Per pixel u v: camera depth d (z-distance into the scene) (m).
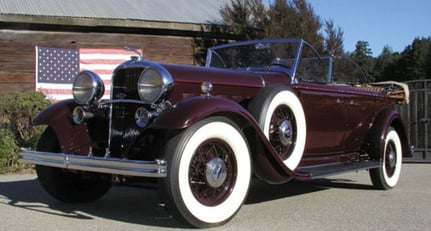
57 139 5.26
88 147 4.93
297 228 4.37
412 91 11.45
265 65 6.07
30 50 11.74
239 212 5.06
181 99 4.67
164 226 4.37
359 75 7.38
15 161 8.30
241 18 13.27
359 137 6.80
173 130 4.10
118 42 12.62
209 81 4.88
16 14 11.17
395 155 7.06
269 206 5.44
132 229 4.24
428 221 4.73
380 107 7.24
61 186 5.25
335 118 6.17
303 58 5.95
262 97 4.99
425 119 11.18
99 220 4.60
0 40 11.49
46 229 4.23
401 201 5.84
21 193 6.09
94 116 4.93
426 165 10.45
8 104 8.50
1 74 11.49
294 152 5.28
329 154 6.33
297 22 12.63
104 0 13.44
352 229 4.37
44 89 11.81
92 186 5.50
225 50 6.51
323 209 5.29
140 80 4.42
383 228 4.42
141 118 4.45
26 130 8.62
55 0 12.59
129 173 4.02
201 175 4.25
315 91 5.77
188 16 13.62
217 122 4.27
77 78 5.00
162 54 13.18
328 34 12.86
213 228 4.31
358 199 5.96
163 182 4.02
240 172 4.46
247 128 4.63
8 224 4.40
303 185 7.11
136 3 13.80
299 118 5.30
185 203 4.06
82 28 12.22
